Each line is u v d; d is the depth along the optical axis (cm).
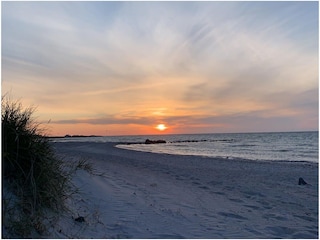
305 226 683
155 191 964
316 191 1130
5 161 534
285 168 1905
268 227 659
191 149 5025
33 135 579
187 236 557
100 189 825
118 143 7619
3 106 575
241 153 3866
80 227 538
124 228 572
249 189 1148
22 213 488
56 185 576
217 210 787
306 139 8781
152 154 3244
